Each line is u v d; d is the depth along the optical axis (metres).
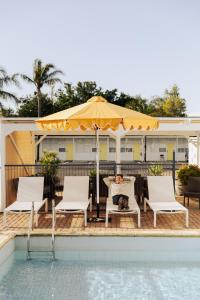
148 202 9.53
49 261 7.20
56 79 40.16
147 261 7.21
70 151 31.64
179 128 11.00
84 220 9.05
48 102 45.56
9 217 9.80
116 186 9.41
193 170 13.17
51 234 7.76
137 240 7.74
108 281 6.11
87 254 7.60
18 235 7.77
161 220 9.29
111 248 7.75
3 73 35.00
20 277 6.28
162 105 60.94
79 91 50.22
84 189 9.91
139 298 5.41
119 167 11.71
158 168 14.51
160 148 32.66
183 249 7.69
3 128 10.71
